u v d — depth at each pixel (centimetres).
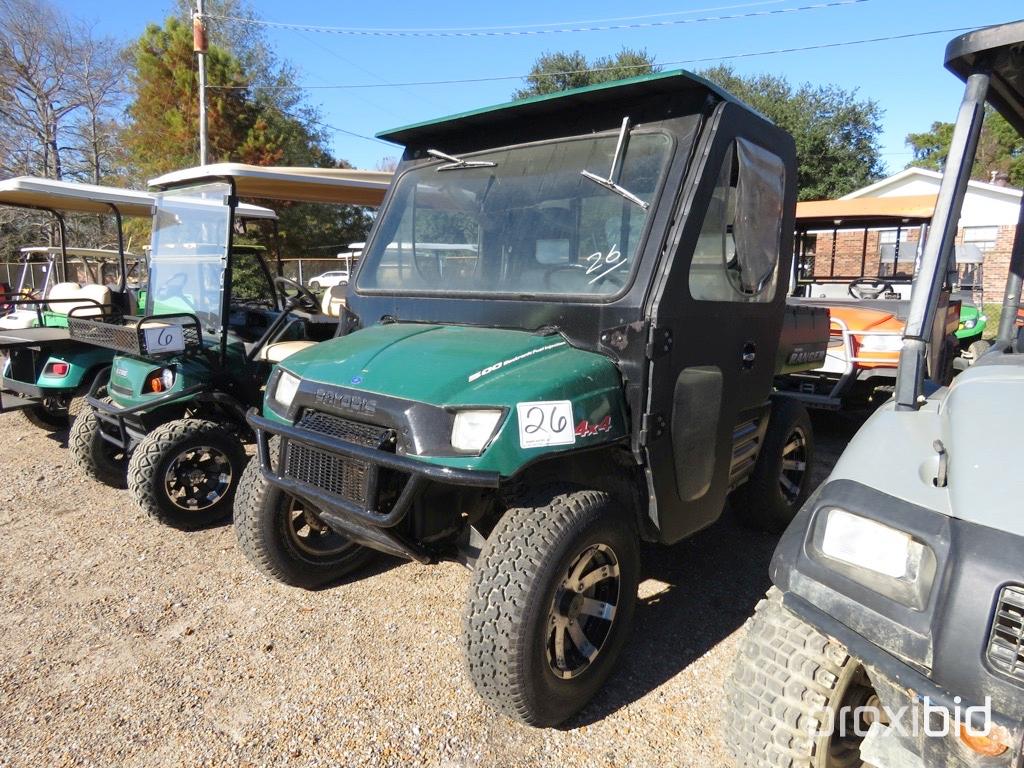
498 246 330
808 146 3012
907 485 190
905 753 180
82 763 253
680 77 275
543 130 330
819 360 484
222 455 466
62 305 629
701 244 294
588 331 288
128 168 2777
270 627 344
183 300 521
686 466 306
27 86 2836
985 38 214
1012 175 2673
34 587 385
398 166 387
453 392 255
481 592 252
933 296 228
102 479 527
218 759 255
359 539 299
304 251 2470
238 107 2497
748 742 213
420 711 282
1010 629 158
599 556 280
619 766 253
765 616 221
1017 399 203
